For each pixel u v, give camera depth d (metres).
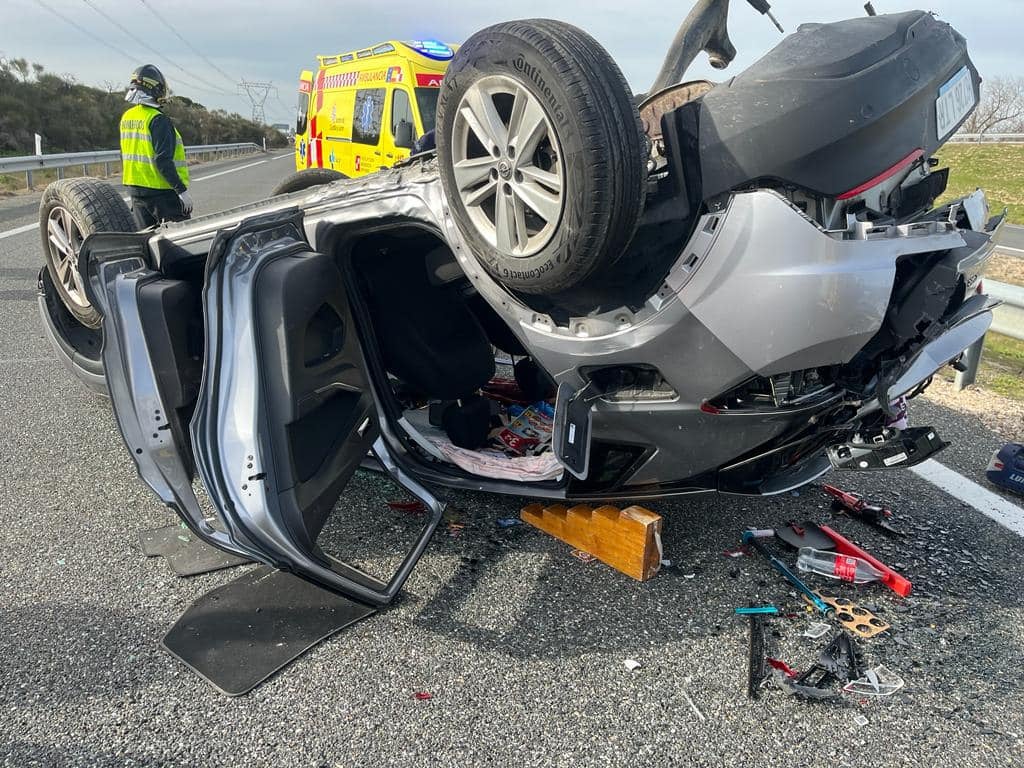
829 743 2.08
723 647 2.48
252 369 2.53
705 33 3.38
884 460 2.61
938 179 2.66
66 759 1.99
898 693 2.27
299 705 2.20
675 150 2.30
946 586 2.85
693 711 2.19
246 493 2.48
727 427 2.54
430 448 3.23
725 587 2.82
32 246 9.35
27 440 4.02
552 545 3.09
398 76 9.53
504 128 2.33
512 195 2.34
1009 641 2.52
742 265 2.22
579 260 2.21
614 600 2.72
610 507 3.00
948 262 2.37
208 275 2.53
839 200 2.26
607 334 2.49
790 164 2.19
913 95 2.30
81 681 2.28
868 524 3.31
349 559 3.00
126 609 2.63
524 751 2.04
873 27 2.36
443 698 2.23
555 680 2.31
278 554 2.51
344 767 1.98
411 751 2.04
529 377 3.91
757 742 2.08
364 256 3.27
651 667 2.38
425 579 2.85
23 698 2.21
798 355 2.26
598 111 2.03
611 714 2.18
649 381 2.60
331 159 11.58
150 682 2.28
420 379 3.41
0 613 2.60
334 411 2.77
